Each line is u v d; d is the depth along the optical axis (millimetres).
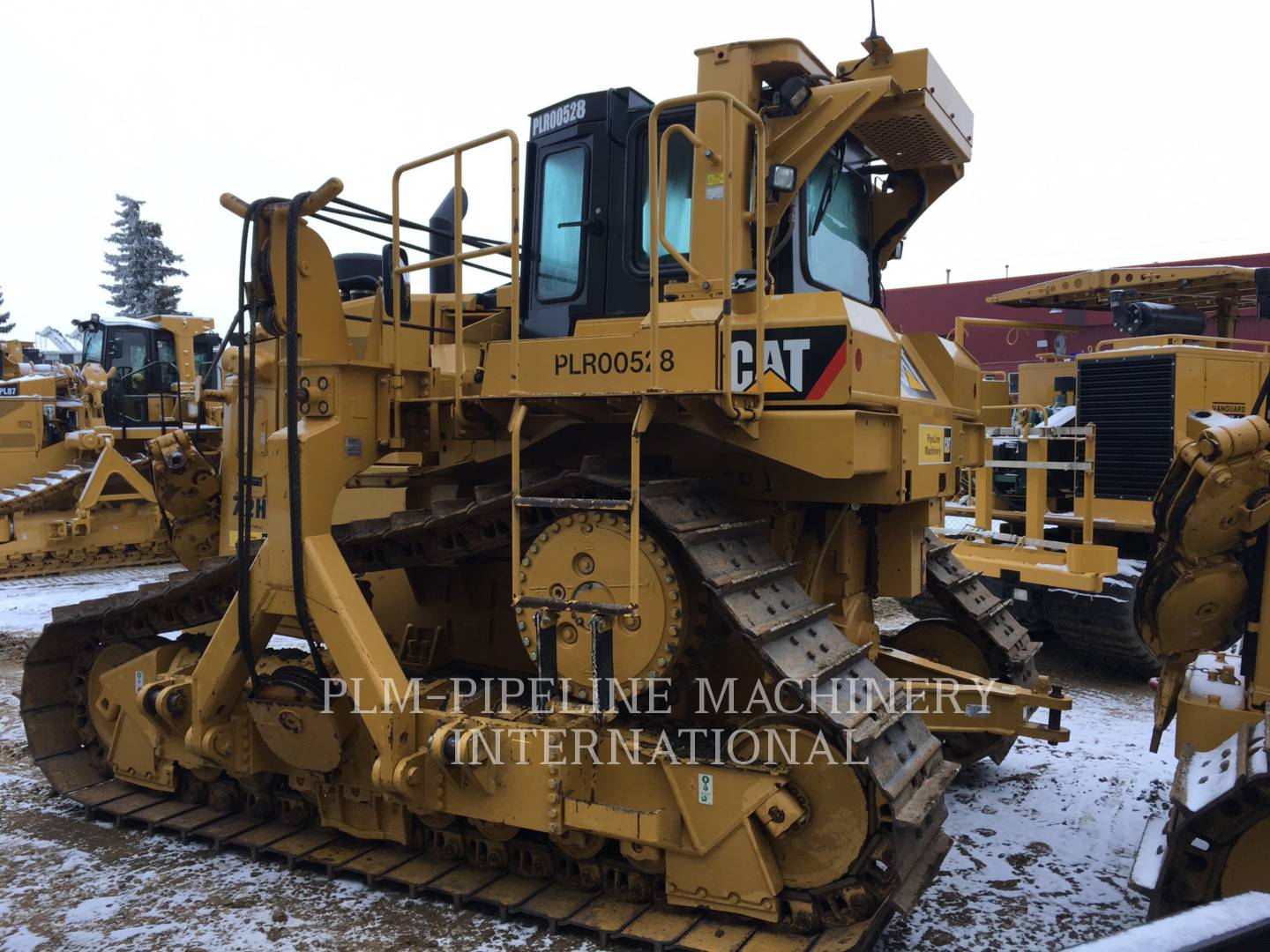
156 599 4836
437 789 3818
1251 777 2820
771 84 4102
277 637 6750
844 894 3342
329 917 3727
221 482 5785
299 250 3902
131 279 38875
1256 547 3508
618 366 3557
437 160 3916
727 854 3422
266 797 4543
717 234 3855
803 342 3467
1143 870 3307
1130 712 6445
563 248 4645
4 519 11672
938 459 4270
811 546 4168
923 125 4602
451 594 4820
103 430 13000
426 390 4301
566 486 3627
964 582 5469
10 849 4387
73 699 5328
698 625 3582
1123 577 6816
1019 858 4215
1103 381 7730
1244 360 7637
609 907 3668
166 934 3594
